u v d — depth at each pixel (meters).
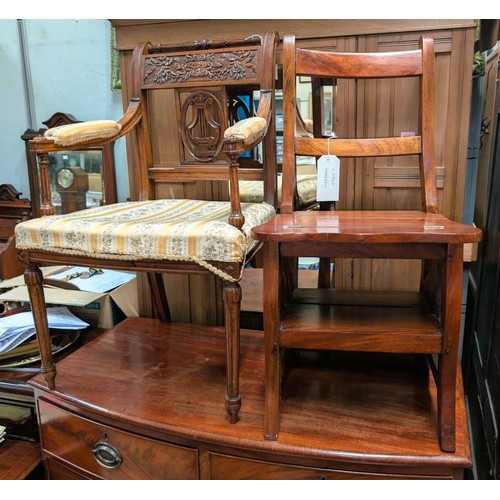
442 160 1.20
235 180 0.84
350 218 0.95
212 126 1.21
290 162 1.08
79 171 1.88
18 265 1.92
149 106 1.34
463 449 0.82
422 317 0.89
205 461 0.91
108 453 1.00
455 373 0.80
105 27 1.83
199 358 1.19
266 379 0.85
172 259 0.87
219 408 0.96
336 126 1.25
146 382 1.08
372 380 1.06
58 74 1.93
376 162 1.24
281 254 0.82
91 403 0.99
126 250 0.89
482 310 1.40
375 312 0.93
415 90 1.19
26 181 2.07
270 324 0.84
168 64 1.22
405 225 0.83
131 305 1.50
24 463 1.12
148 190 1.30
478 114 1.52
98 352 1.23
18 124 2.02
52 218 0.99
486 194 1.54
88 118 1.94
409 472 0.82
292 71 1.07
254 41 1.16
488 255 1.38
